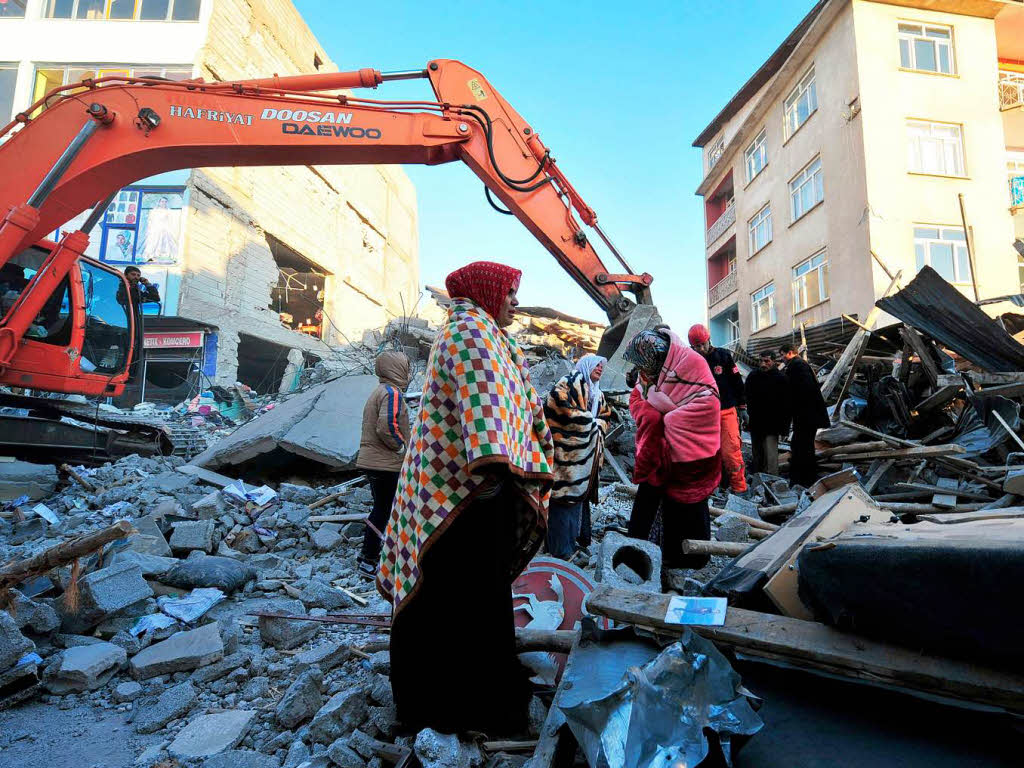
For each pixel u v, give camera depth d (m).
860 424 8.24
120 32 20.12
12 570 3.21
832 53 17.83
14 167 5.74
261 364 26.75
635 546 3.37
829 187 17.73
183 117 6.13
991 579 1.36
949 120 16.84
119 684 2.88
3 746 2.35
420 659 1.99
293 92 6.42
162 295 18.36
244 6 22.08
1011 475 5.17
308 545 5.34
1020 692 1.37
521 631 2.32
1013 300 11.75
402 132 6.49
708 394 3.61
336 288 28.45
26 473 6.57
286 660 2.99
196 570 4.10
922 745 1.49
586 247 7.28
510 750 1.95
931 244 16.19
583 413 3.76
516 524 2.19
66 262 6.65
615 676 1.77
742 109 24.20
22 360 7.45
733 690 1.58
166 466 8.20
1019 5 17.14
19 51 20.09
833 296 17.41
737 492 6.71
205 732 2.37
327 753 2.03
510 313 2.19
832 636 1.74
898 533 2.03
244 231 21.67
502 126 6.96
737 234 23.84
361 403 8.15
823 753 1.52
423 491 1.94
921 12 17.30
